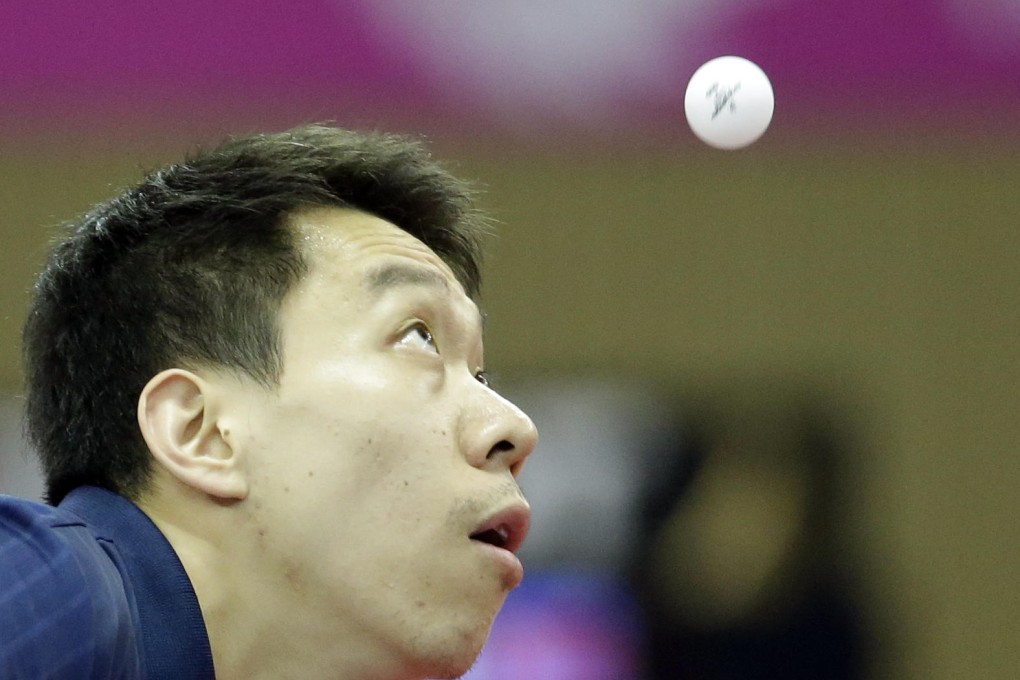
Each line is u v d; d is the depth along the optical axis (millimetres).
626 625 13461
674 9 13867
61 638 5113
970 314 15516
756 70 8523
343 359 5938
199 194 6309
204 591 5816
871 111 14672
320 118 13430
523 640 13289
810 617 13680
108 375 6133
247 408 5902
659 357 15148
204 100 13422
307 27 13422
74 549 5363
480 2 13648
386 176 6754
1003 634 14977
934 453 15328
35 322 6531
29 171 13797
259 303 6031
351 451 5816
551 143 14289
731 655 13391
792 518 14352
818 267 15406
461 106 13734
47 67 13359
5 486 13305
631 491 14211
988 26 14391
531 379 14914
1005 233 15453
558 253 15039
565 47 13836
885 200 15383
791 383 15242
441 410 5996
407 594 5820
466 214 7195
